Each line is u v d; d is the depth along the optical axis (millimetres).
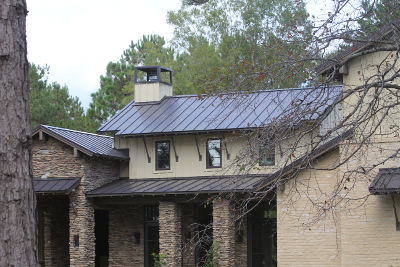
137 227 29594
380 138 20078
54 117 45656
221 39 47688
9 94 6777
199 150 27969
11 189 6680
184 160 28344
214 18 47469
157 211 29391
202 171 27828
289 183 21625
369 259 20328
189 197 26188
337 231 20969
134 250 29531
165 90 31344
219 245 24797
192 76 43969
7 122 6738
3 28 6820
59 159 27656
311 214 21297
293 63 13227
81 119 48594
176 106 30016
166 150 28875
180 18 48750
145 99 30938
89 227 27328
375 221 20344
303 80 13414
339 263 20984
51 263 29578
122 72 53062
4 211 6641
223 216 24875
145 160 29156
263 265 26688
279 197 21844
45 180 27531
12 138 6738
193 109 29188
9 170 6691
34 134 27859
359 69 20516
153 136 28812
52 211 29922
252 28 43250
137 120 29422
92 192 27109
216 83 15273
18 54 6891
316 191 21250
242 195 25031
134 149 29453
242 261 26859
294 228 21594
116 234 29906
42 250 30344
